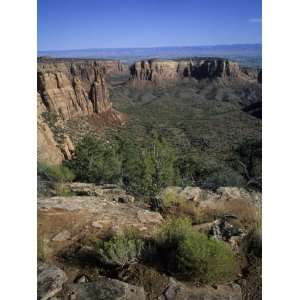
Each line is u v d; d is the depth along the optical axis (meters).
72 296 4.61
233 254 5.74
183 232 5.65
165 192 8.53
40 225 6.43
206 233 6.40
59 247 5.86
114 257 5.26
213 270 5.00
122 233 5.97
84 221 6.73
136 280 5.02
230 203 8.19
